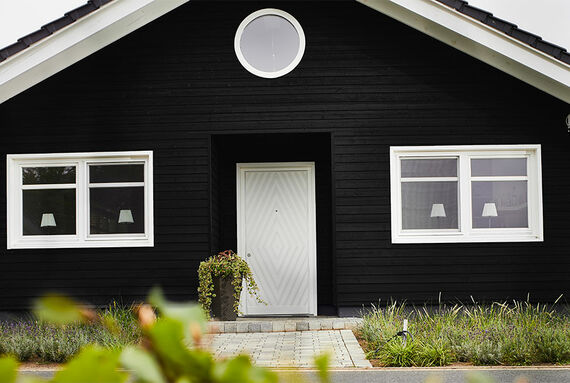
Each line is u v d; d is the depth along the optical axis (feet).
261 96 32.14
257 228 35.50
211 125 32.12
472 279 31.30
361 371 21.16
